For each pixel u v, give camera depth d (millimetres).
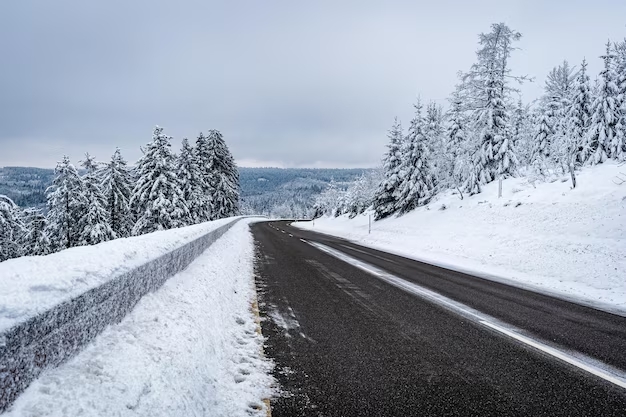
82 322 2443
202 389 2967
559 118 39781
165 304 4137
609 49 28125
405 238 21984
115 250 3646
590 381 3635
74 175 26500
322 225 55688
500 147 26047
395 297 7367
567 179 19594
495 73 26562
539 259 12328
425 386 3426
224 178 47062
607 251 11109
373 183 51281
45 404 1783
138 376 2461
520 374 3758
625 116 27531
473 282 9578
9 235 18797
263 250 15844
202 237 9008
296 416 2842
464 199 25812
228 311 5590
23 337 1782
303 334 4883
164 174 30156
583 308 7043
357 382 3475
